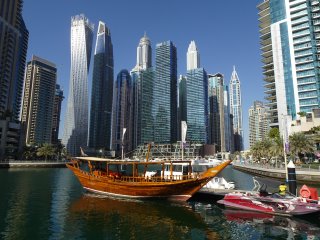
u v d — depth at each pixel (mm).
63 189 44031
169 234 20047
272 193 27578
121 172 38594
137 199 33688
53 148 144375
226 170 113250
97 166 39781
